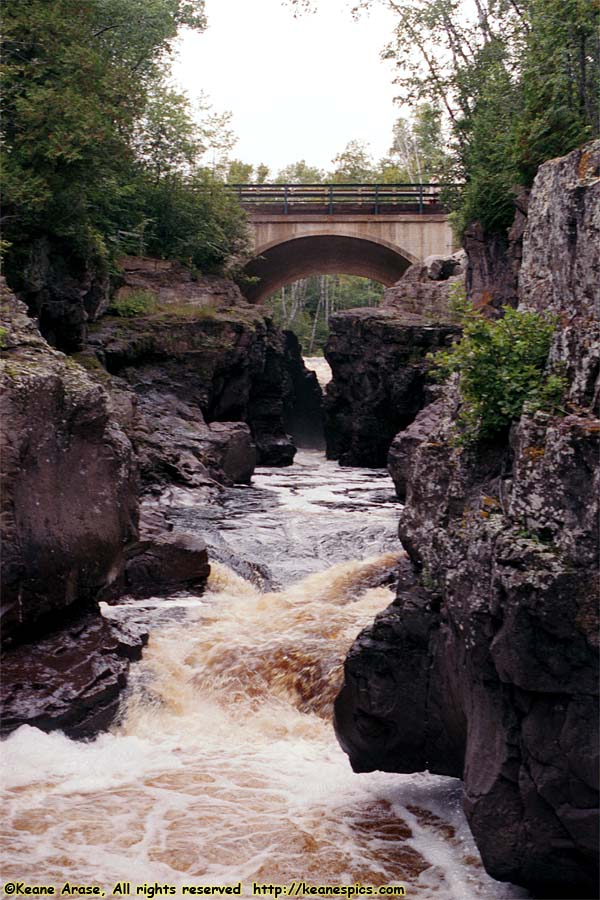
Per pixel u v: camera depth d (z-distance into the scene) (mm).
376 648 7582
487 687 6148
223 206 34031
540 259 7285
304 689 10828
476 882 6781
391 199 41250
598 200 6293
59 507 10227
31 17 19812
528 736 5758
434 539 7254
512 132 18609
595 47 15383
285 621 12250
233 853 7211
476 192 23125
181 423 25000
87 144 20219
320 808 8047
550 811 5809
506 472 6629
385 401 31922
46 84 20500
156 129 32688
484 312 22562
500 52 26453
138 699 10305
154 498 19438
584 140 15477
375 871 6953
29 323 11711
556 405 6262
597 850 5578
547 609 5473
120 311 28125
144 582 13438
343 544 15984
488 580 6066
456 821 7797
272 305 63719
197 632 12039
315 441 42844
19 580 9609
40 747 9109
